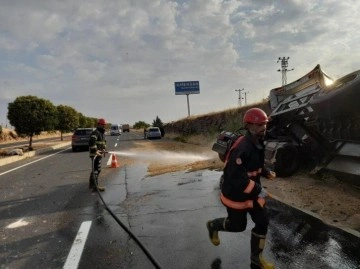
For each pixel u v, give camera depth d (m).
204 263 4.10
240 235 4.97
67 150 26.09
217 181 9.00
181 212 6.34
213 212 6.21
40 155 22.72
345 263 3.89
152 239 5.02
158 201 7.32
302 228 5.05
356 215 5.47
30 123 26.05
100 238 5.22
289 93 10.02
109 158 16.97
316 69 8.85
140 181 9.92
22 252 4.85
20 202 8.14
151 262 4.23
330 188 7.18
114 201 7.62
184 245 4.71
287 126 9.23
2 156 20.09
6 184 10.97
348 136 7.00
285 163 8.37
